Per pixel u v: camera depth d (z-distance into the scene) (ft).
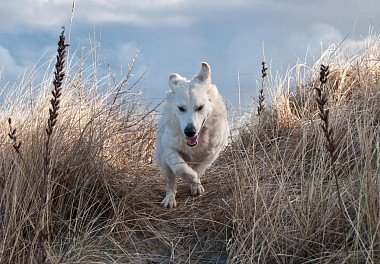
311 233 22.80
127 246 25.22
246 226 24.58
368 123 27.45
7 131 27.81
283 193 25.39
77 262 22.04
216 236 25.41
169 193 29.48
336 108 31.01
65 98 29.78
